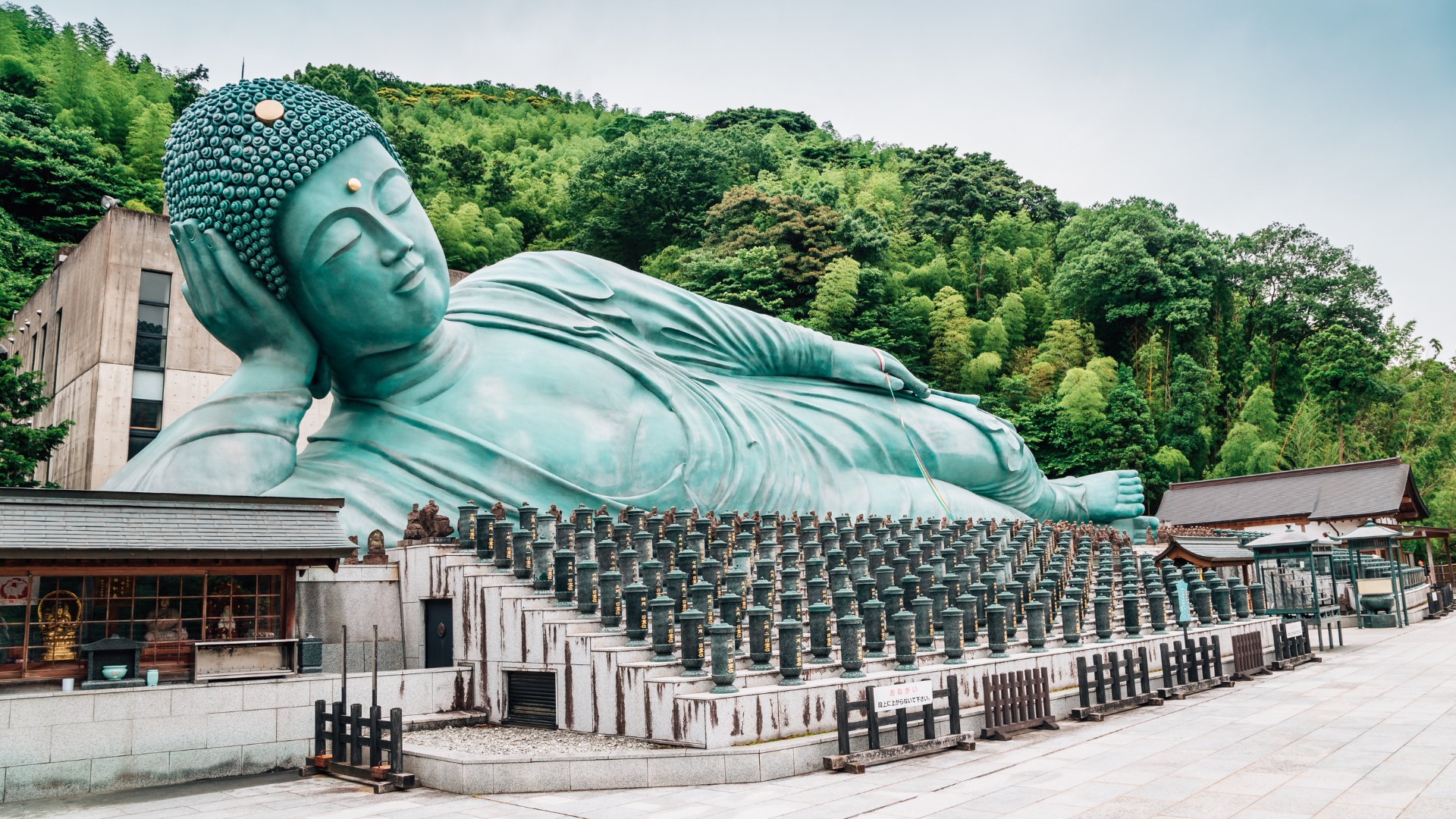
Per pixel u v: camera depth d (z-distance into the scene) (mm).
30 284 33875
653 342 21516
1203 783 8445
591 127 94812
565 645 11539
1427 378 60719
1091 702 13234
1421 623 25016
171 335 24234
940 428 24047
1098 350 55688
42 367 28078
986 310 58125
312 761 10477
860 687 10781
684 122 96688
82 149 44531
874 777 9203
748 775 9172
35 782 9211
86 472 23016
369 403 17859
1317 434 51875
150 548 10430
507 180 64875
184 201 15609
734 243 52188
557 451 17859
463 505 15234
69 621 10328
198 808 8703
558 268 20875
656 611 11156
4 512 10000
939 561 16344
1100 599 15305
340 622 13656
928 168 70125
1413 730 10516
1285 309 59062
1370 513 30688
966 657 12984
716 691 10000
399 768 9375
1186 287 54188
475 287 20203
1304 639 18578
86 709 9586
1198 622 17812
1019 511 25219
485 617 12719
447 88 114562
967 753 10336
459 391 18094
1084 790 8328
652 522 16656
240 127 15312
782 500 20641
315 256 15586
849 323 50781
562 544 13438
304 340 16500
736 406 21156
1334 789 7965
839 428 22797
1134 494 27656
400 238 16219
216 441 15188
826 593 14898
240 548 11023
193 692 10242
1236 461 47438
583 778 9109
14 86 52031
